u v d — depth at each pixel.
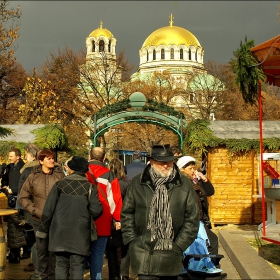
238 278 7.56
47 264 7.15
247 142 14.52
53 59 45.22
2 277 7.47
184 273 6.68
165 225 5.26
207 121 15.47
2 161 14.96
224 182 14.72
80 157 6.46
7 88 42.56
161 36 85.50
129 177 9.24
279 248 9.66
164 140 45.09
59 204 6.17
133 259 5.39
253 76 8.75
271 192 9.42
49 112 36.22
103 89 45.59
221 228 14.12
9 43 31.69
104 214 6.86
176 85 56.97
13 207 9.93
